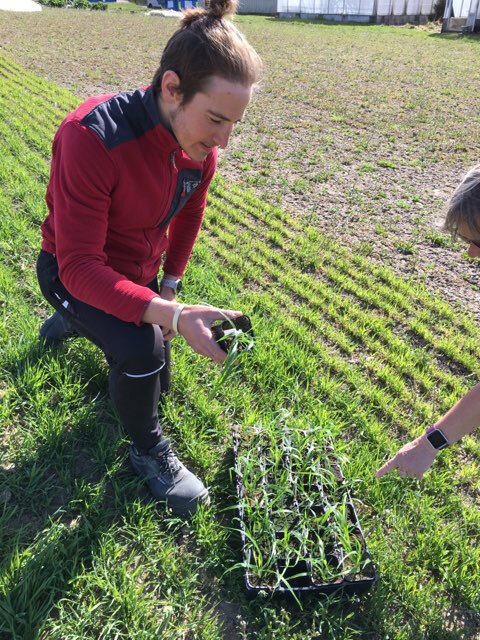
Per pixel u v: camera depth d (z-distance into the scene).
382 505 2.44
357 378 3.27
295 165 7.22
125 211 2.14
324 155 7.79
